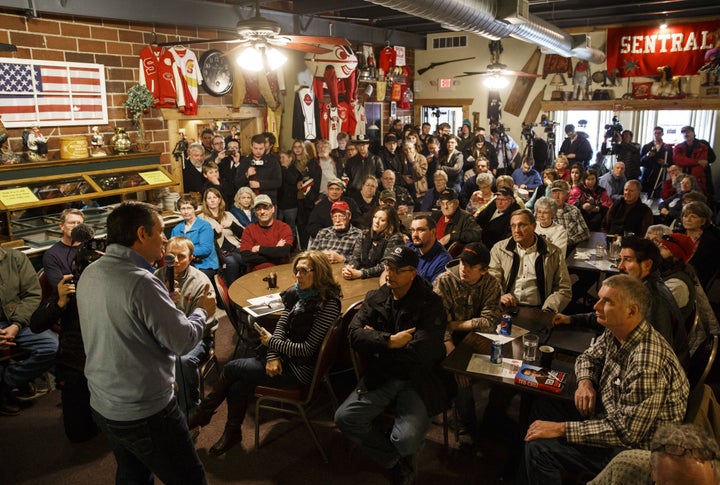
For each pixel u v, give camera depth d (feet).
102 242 10.22
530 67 36.22
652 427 6.94
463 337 10.54
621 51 33.78
